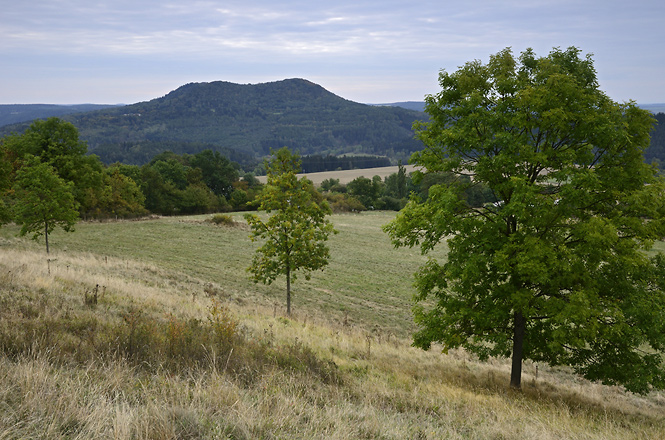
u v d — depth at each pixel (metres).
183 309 15.20
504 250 11.10
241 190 102.81
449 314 12.52
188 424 4.23
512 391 11.96
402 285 37.25
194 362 6.70
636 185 11.46
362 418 5.77
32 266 18.14
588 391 15.47
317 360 9.17
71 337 7.17
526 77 12.40
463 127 12.05
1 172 30.64
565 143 12.24
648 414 12.68
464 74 12.80
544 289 11.91
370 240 62.72
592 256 10.98
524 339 13.05
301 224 21.83
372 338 18.89
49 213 30.08
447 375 13.18
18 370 4.69
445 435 5.78
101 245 41.06
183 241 48.03
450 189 12.42
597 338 11.89
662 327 10.98
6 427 3.60
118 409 4.14
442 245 60.75
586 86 12.41
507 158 11.09
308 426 4.95
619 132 10.89
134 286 19.02
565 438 6.85
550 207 11.08
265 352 8.52
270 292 30.09
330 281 36.25
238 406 4.91
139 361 6.42
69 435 3.73
